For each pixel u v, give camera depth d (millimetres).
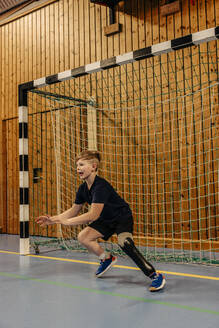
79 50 5840
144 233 4855
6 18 6992
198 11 4629
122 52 5312
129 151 5062
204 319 1994
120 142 5152
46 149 6027
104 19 5555
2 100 6938
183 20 4746
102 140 5328
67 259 3926
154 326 1891
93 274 3180
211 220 4344
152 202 4816
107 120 5297
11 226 6652
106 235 2965
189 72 4613
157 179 4793
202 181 4438
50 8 6289
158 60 4867
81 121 5602
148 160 4887
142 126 4965
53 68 6191
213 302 2322
